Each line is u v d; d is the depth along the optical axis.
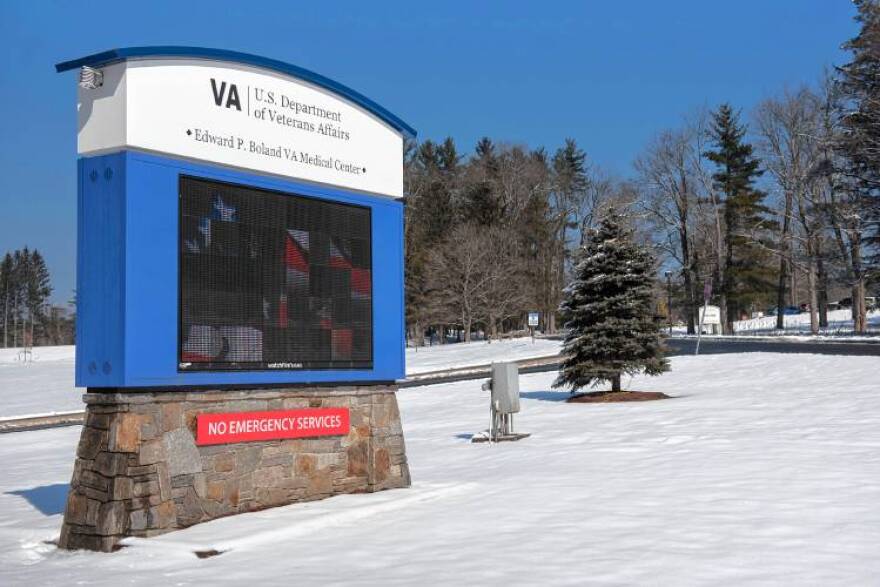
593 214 85.25
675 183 74.69
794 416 16.83
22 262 169.25
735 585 5.93
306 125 11.36
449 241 77.25
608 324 24.14
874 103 48.25
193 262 9.81
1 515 12.13
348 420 11.55
